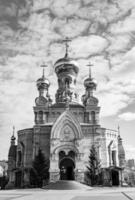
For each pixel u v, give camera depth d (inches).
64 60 2871.6
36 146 2287.2
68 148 2151.8
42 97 2635.3
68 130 2201.0
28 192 1221.1
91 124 2379.4
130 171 2672.2
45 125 2363.4
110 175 2188.7
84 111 2591.0
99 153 2237.9
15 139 2647.6
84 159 2207.2
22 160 2333.9
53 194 1038.4
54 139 2170.3
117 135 2460.6
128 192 1153.4
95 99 2625.5
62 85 2822.3
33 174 2081.7
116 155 2370.8
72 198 836.6
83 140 2186.3
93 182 2004.2
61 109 2586.1
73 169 2133.4
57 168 2087.8
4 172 3371.1
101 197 873.5
